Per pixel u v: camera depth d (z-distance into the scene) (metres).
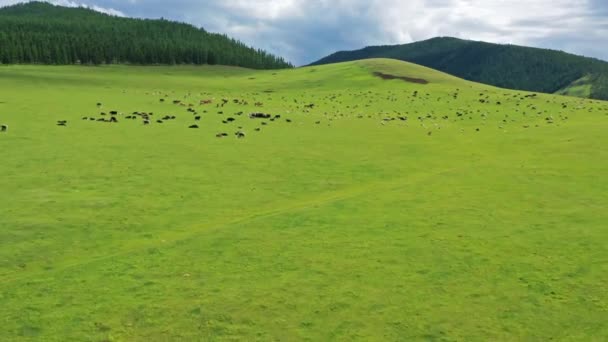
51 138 42.97
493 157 41.72
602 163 36.78
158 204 28.00
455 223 24.33
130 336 14.75
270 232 23.38
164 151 40.22
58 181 31.08
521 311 15.94
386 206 27.47
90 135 45.03
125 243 22.72
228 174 34.59
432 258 20.11
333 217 25.53
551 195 28.91
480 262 19.66
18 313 16.03
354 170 37.03
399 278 18.36
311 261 19.94
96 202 27.67
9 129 45.66
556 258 19.86
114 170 34.12
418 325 15.24
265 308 16.25
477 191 30.30
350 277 18.47
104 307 16.41
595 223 23.77
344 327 15.17
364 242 21.95
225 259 20.25
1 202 26.77
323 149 43.72
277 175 34.94
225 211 27.45
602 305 16.14
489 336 14.64
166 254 20.88
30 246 21.81
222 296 17.08
